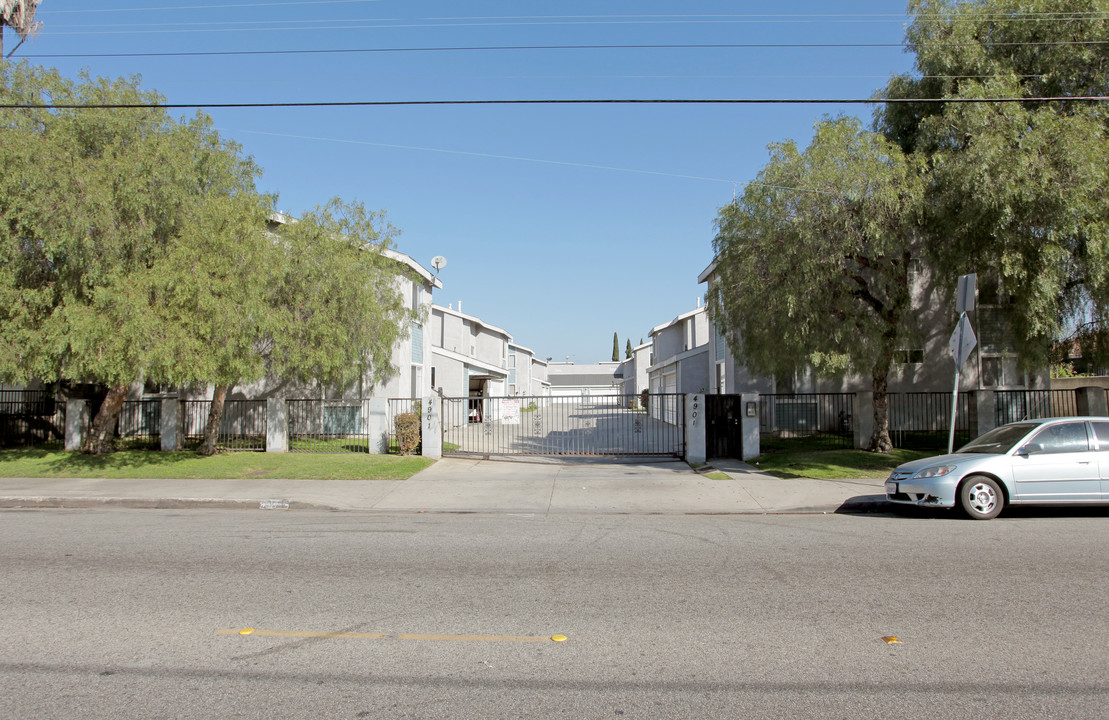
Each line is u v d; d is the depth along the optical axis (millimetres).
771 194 14117
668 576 6641
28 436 19969
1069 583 6223
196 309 13898
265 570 6945
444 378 31375
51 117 14305
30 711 3816
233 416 23000
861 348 14375
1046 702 3865
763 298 14836
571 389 80500
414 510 11594
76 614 5512
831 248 13734
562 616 5430
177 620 5363
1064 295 13766
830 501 11438
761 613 5461
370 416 17891
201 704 3906
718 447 16922
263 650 4734
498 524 9938
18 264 13820
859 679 4195
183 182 14734
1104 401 16344
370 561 7344
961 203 13016
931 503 9789
